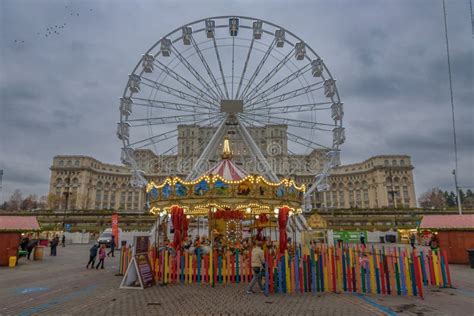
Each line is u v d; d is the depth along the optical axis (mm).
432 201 130375
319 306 9680
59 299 10641
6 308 9477
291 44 28359
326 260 12133
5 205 127000
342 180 124312
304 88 28531
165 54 27938
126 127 26828
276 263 12141
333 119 28047
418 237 44375
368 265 11859
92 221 72812
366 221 73375
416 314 8883
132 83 27359
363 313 8930
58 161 113375
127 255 16609
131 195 119062
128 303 10031
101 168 119438
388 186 112812
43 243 43781
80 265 20781
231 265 13625
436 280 12789
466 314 8906
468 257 19844
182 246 16344
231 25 28219
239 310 9219
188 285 13016
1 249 20188
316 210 74312
